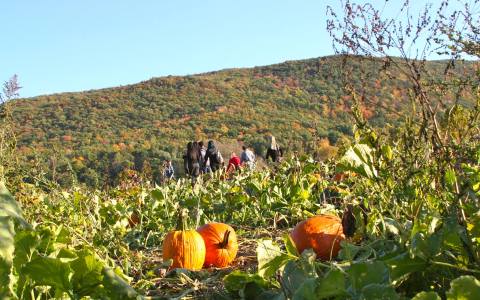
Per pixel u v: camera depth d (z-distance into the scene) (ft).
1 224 6.15
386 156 10.03
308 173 22.59
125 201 28.27
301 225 12.83
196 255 13.88
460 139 9.40
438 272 7.94
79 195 18.06
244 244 17.19
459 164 8.92
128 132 250.37
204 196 23.57
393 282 7.55
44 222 13.05
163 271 12.66
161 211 22.54
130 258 13.24
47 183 16.38
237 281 9.19
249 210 21.08
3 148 14.19
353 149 10.36
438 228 8.14
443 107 9.29
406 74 9.21
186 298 10.64
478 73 8.75
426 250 7.54
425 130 9.30
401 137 10.11
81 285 6.81
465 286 6.00
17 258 6.69
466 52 8.77
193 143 49.55
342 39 9.44
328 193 21.52
